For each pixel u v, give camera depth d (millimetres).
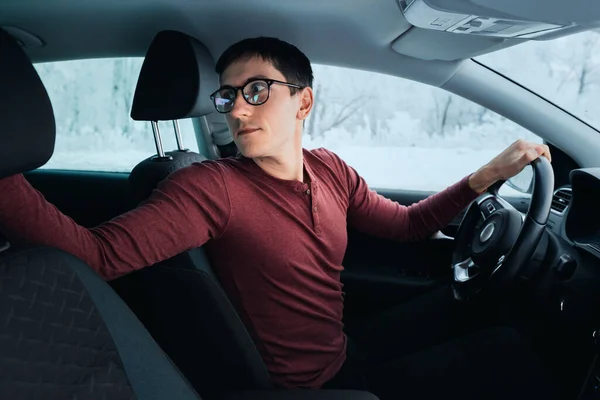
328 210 1137
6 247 629
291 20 1275
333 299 1138
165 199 954
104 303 683
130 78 2178
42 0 1159
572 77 1453
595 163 1450
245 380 1057
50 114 619
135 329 711
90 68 2164
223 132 1972
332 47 1426
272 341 1069
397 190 1825
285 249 1037
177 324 1046
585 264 1187
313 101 1124
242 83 1020
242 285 1052
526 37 1099
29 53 1521
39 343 582
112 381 630
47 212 772
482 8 919
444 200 1316
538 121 1474
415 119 1987
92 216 2232
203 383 1082
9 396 534
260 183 1048
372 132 2006
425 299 1548
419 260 1630
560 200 1412
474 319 1482
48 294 615
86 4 1191
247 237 1020
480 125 1894
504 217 1168
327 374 1119
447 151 1943
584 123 1462
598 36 1430
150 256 899
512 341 1361
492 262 1138
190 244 961
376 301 1635
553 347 1267
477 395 1194
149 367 688
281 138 1035
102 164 2309
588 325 1164
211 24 1313
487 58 1442
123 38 1421
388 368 1289
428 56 1363
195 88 1211
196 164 1042
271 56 1017
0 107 563
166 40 1209
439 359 1312
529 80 1459
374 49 1388
